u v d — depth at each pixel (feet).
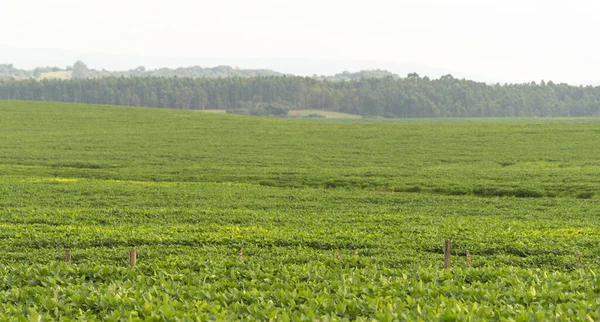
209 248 78.95
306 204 122.93
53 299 44.39
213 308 40.60
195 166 182.29
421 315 39.19
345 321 38.45
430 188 144.56
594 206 121.29
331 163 190.19
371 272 54.13
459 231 91.97
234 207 119.34
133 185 145.69
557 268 69.97
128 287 49.78
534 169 174.09
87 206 118.32
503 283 49.85
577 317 37.91
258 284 50.75
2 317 39.45
